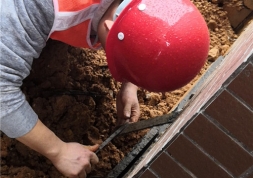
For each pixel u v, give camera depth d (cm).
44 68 142
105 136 146
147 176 91
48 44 143
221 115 79
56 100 139
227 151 81
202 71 165
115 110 150
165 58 91
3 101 103
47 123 138
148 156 106
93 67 153
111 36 97
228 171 83
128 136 145
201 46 93
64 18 107
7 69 103
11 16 102
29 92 140
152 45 91
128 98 138
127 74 103
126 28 93
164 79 95
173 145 86
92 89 150
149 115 151
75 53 150
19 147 133
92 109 147
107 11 106
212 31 178
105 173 138
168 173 89
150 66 93
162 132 131
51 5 104
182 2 94
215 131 81
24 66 108
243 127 78
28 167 132
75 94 145
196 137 83
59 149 116
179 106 140
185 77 95
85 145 140
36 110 137
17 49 104
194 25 92
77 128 142
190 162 86
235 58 99
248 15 175
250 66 73
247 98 76
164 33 90
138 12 92
